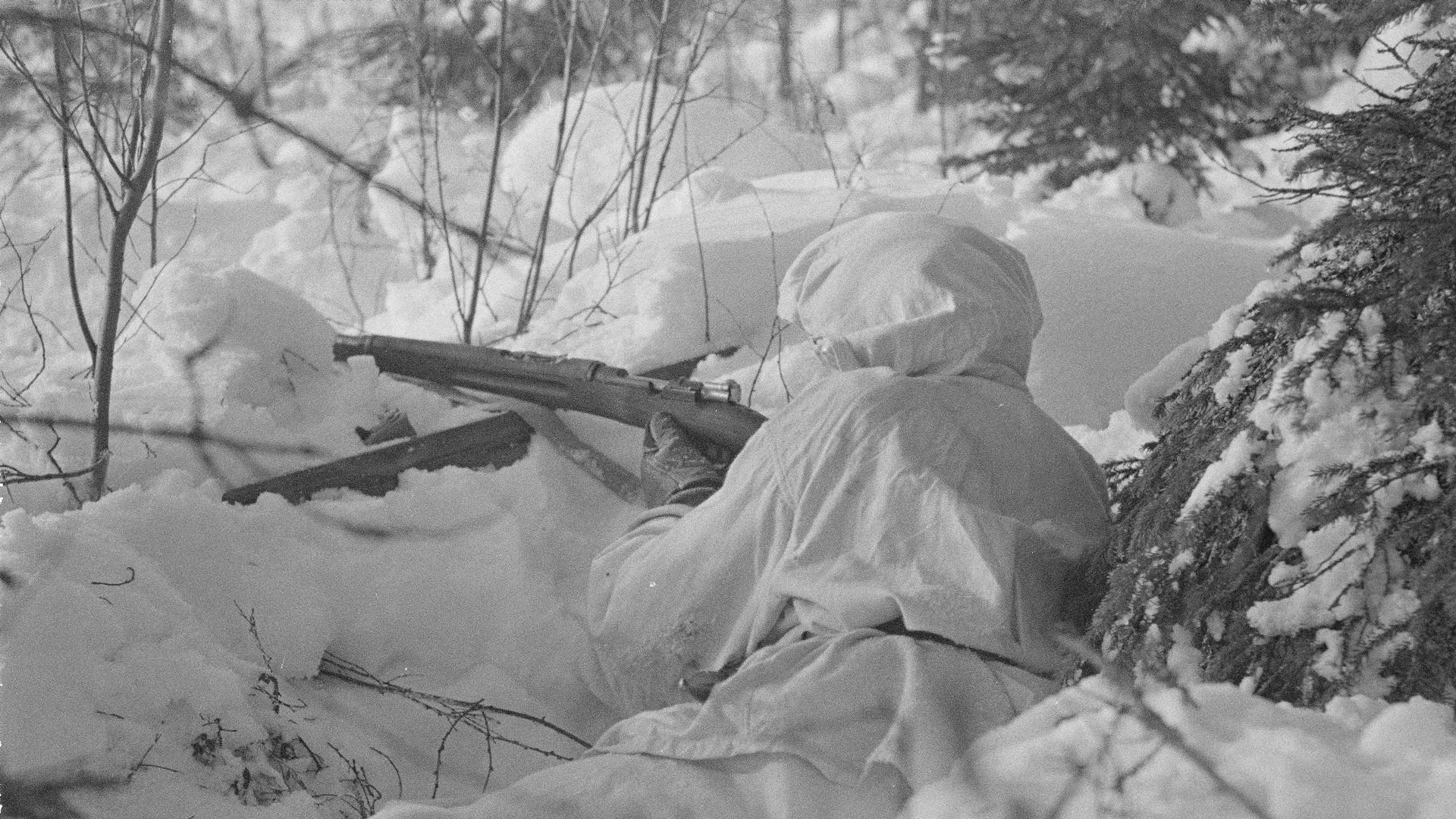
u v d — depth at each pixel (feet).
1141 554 9.14
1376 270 9.06
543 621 11.79
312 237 22.68
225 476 12.41
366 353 15.05
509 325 17.46
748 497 10.53
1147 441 13.12
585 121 22.15
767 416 14.43
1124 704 7.18
